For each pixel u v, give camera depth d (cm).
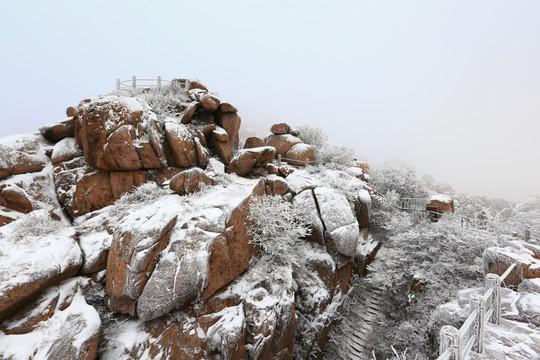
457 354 295
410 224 1173
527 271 554
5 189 891
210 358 574
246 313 659
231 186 910
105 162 971
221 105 1293
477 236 853
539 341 396
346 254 1004
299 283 895
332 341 894
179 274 603
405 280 968
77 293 621
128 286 593
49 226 727
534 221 913
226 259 691
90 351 530
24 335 498
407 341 734
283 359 703
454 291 755
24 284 514
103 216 842
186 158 1074
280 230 892
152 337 590
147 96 1191
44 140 1114
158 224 653
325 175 1336
